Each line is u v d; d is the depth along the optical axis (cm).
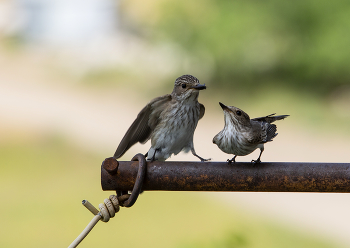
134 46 3894
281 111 2359
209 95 2764
